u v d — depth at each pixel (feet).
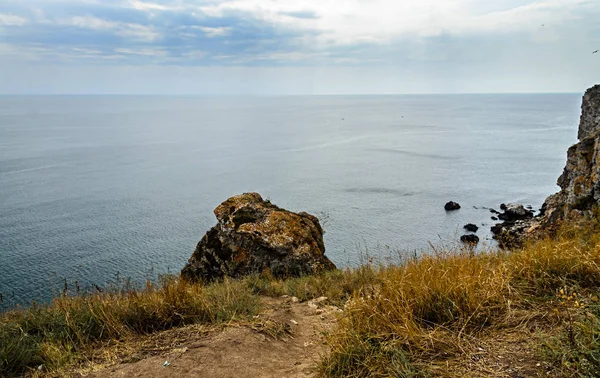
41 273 96.99
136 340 16.80
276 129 566.77
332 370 12.94
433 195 172.24
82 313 18.72
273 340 17.01
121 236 126.00
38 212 154.92
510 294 15.72
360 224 130.00
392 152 321.73
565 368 10.77
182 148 366.84
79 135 477.36
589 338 11.35
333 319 19.97
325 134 488.44
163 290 21.49
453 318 14.55
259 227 37.88
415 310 15.31
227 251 37.83
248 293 25.04
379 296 16.22
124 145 386.73
